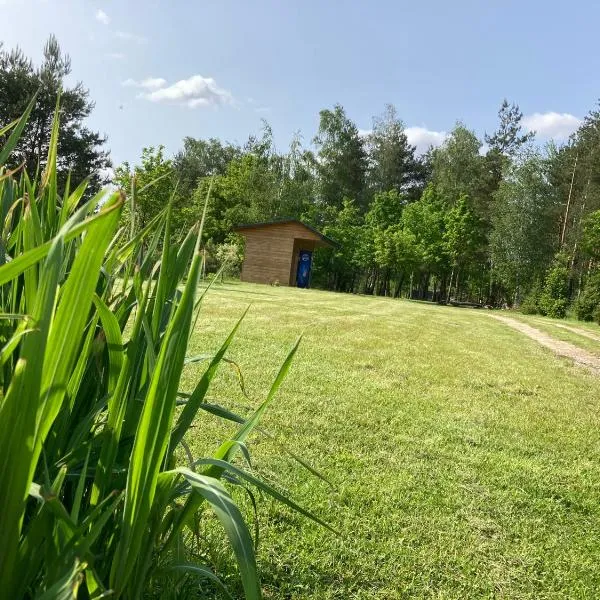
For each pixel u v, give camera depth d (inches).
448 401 228.2
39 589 36.9
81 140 897.5
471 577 98.6
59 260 27.6
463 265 1600.6
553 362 401.4
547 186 1476.4
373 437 167.6
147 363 47.4
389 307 799.1
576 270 1365.7
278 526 106.6
